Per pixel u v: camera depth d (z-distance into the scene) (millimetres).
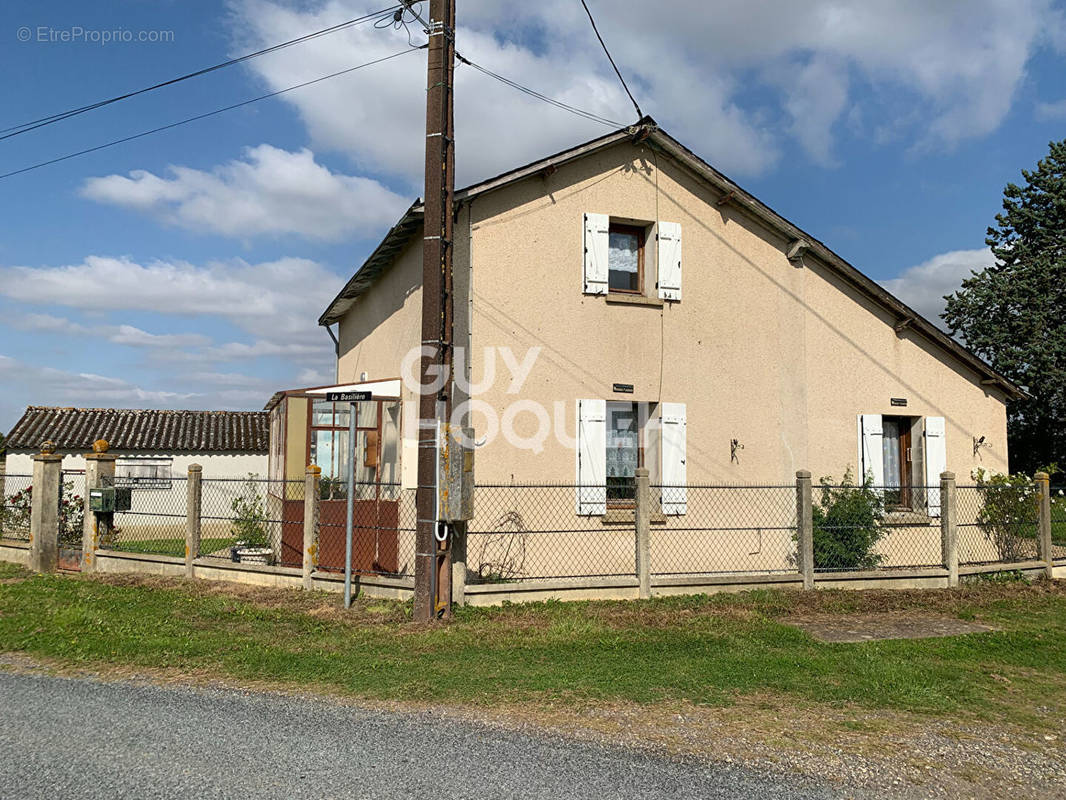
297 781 4320
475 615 8508
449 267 8414
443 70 8359
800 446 12172
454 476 8336
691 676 6633
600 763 4746
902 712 5957
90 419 22812
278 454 13078
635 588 9523
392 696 5977
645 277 11758
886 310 12992
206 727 5199
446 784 4340
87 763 4516
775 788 4484
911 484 13188
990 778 4777
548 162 10672
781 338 12234
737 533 11570
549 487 9883
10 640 7504
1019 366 24469
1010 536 12367
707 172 11695
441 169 8289
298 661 6809
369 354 13859
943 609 9664
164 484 12352
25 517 12914
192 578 10578
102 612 8656
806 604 9570
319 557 10273
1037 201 25969
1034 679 6992
